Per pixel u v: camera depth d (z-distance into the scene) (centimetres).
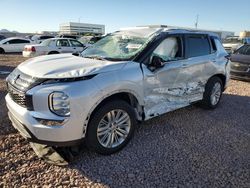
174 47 457
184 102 489
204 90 545
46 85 311
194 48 501
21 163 334
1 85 734
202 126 482
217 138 433
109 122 357
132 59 389
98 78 332
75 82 316
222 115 549
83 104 315
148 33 444
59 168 328
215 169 339
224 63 577
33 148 363
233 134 452
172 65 438
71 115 310
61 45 1576
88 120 329
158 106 429
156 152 377
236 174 330
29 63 378
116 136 371
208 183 310
